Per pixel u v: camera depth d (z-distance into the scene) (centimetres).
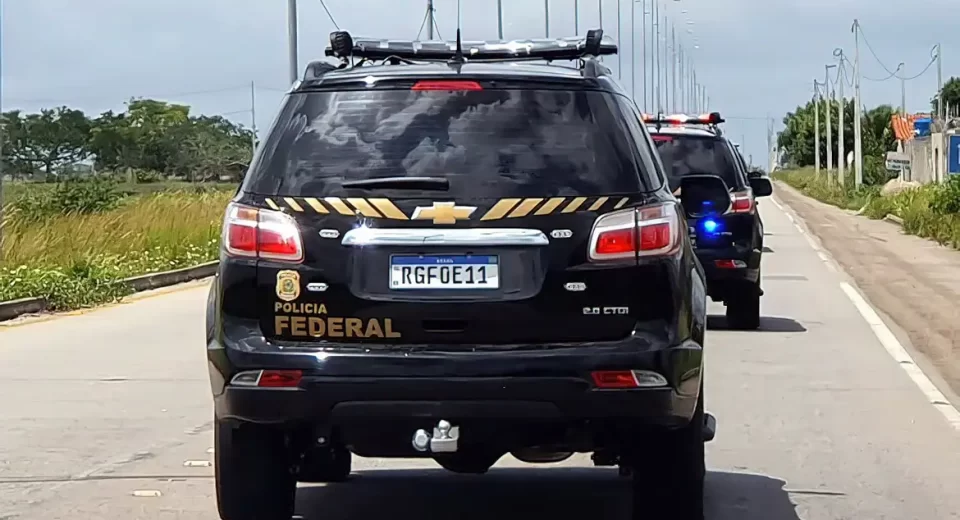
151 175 6612
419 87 546
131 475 772
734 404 998
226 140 7044
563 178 532
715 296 1451
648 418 526
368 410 521
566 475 774
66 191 3114
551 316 523
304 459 623
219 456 574
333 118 547
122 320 1631
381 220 525
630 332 528
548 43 647
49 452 838
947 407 995
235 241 539
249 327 536
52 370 1191
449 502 708
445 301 522
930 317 1625
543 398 518
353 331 526
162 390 1079
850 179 7519
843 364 1208
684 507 583
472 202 526
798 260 2608
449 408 518
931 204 3672
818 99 9512
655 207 537
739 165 1480
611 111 550
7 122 6347
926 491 732
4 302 1672
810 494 724
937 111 7319
